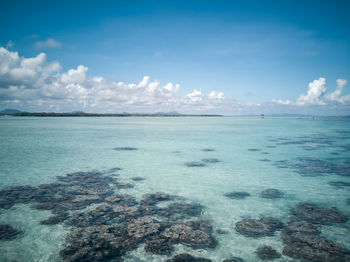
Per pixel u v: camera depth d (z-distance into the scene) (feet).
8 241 20.42
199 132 140.15
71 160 55.52
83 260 17.74
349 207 28.48
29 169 46.34
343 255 18.39
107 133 128.26
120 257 18.11
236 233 22.13
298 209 27.89
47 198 30.50
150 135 118.73
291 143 88.79
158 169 47.78
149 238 20.81
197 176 42.68
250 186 37.06
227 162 54.95
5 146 76.18
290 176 42.75
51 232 21.89
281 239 21.01
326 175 43.37
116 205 28.35
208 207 28.48
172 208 27.91
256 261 17.85
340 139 102.42
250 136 116.06
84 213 25.94
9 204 28.40
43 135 112.78
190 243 20.21
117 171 45.73
